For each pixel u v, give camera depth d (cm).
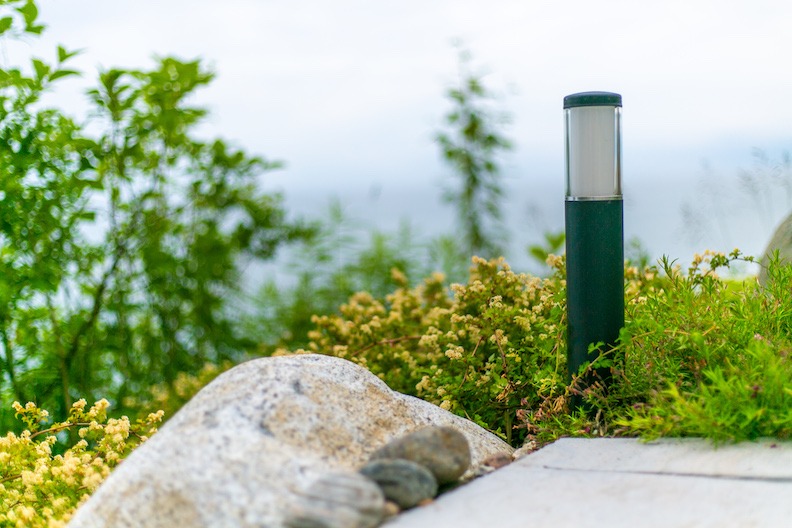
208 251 300
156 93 273
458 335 241
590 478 181
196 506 169
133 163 273
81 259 270
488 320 233
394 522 170
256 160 294
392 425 194
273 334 335
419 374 250
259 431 178
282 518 166
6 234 253
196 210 303
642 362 206
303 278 348
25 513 197
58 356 268
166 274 293
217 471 172
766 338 206
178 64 268
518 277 252
